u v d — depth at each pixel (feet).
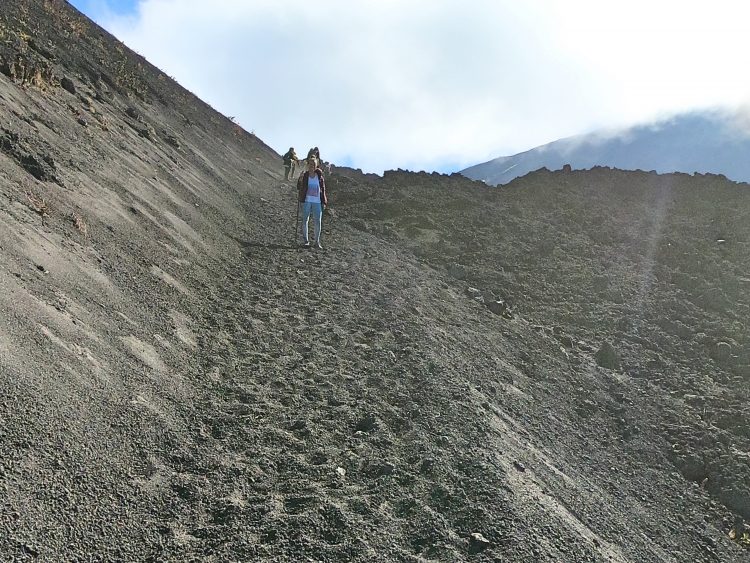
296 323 25.23
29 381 11.90
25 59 36.42
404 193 72.90
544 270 48.70
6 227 17.11
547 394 26.16
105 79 58.70
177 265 26.50
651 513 18.93
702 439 25.09
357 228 55.93
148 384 15.34
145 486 11.66
